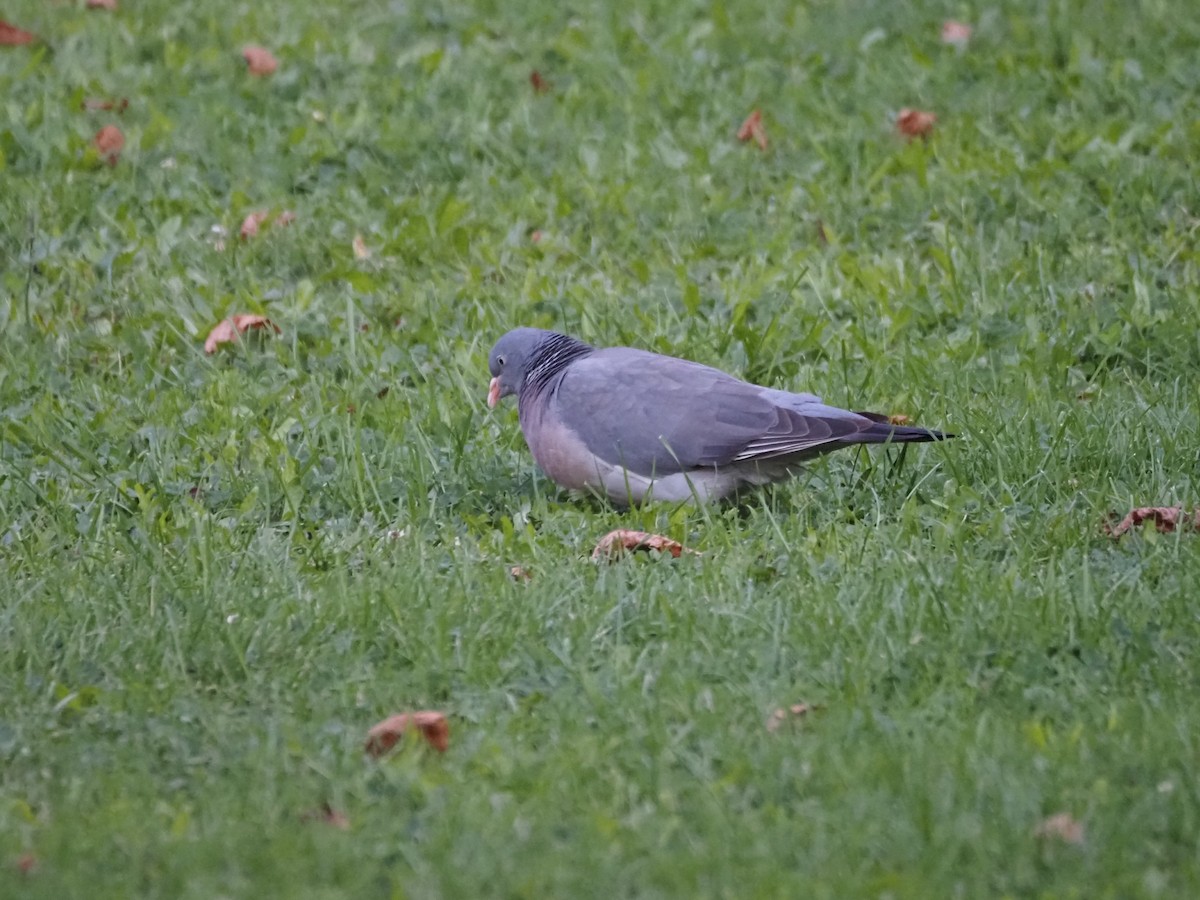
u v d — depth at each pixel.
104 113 15.74
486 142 15.45
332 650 8.56
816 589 8.88
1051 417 11.09
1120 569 9.27
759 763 7.41
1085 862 6.68
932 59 16.72
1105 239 13.73
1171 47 16.69
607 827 6.90
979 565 9.16
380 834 6.95
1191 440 10.80
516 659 8.41
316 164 15.03
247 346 12.60
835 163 14.95
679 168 14.95
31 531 10.10
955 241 13.61
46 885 6.56
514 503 10.55
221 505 10.55
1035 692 8.02
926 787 7.09
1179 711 7.75
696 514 10.25
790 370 12.30
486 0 18.17
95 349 12.62
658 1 18.08
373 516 10.34
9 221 13.84
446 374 12.17
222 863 6.77
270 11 17.81
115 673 8.42
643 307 13.02
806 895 6.44
